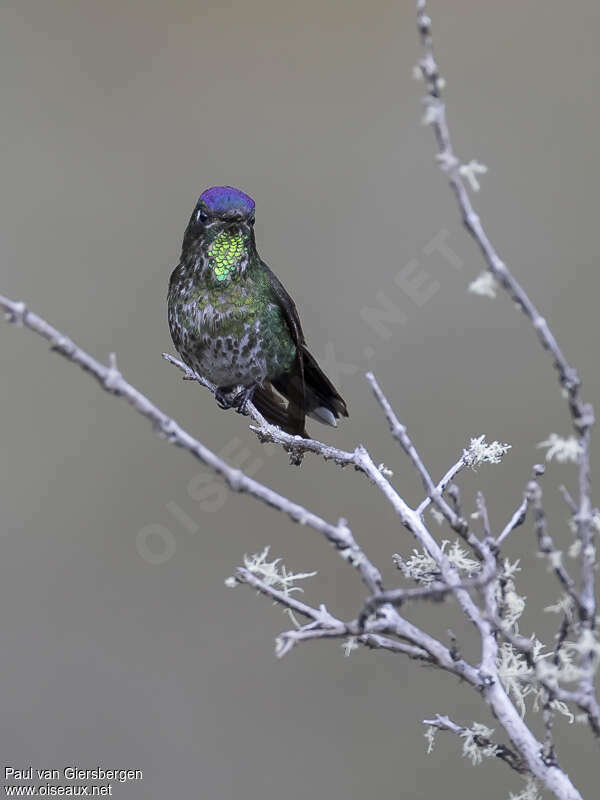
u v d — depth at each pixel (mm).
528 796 3461
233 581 3396
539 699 3477
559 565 3248
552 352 3092
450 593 3148
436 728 3650
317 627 3334
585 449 3145
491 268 3033
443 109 2990
